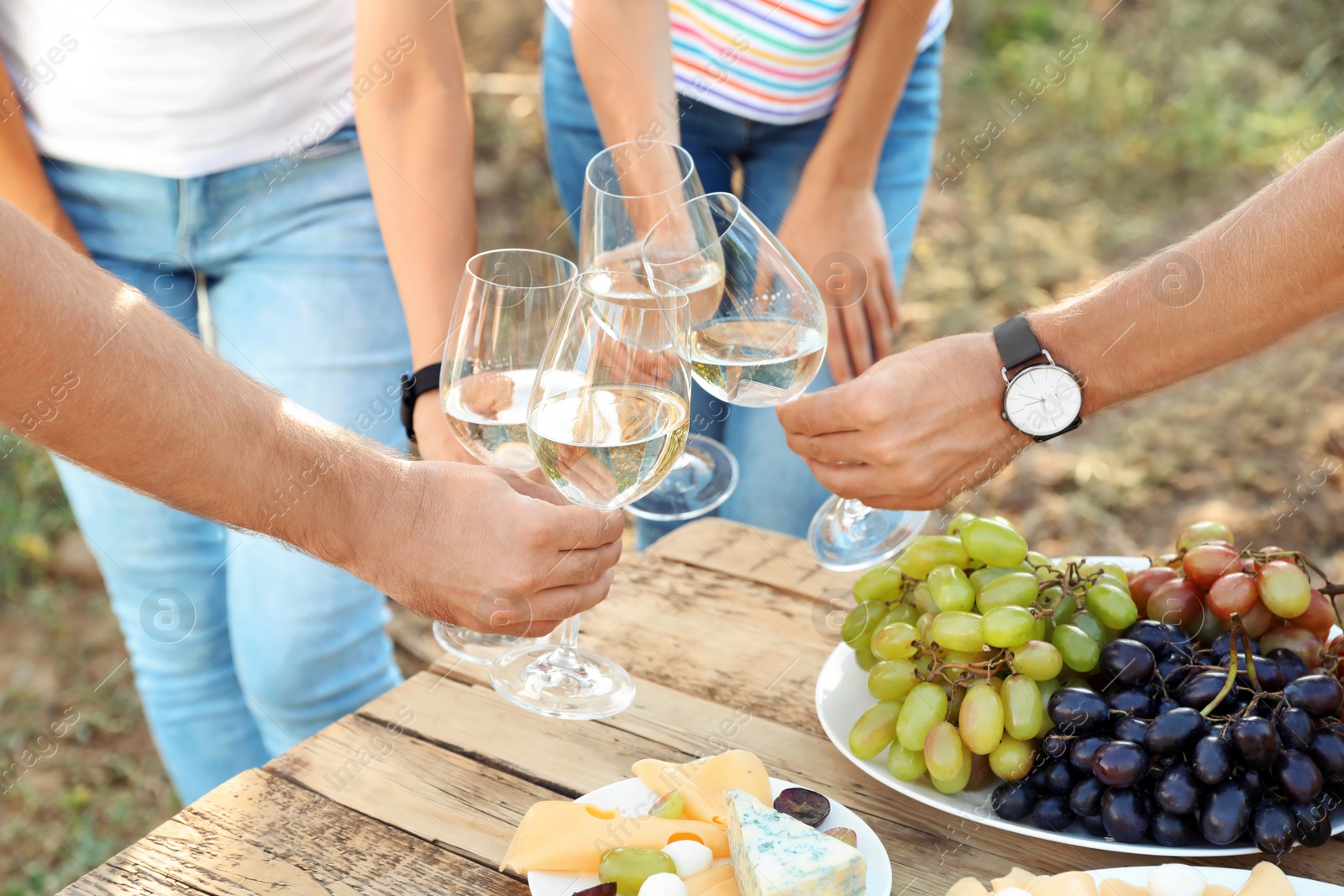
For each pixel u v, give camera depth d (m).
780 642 1.16
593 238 1.32
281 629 1.56
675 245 1.17
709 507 1.46
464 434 1.08
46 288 0.75
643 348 0.88
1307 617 0.90
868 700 1.02
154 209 1.56
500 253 1.15
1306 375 3.25
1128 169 4.06
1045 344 1.07
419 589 0.96
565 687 1.06
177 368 0.83
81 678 2.72
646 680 1.09
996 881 0.75
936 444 1.10
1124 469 3.04
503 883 0.83
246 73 1.48
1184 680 0.85
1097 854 0.85
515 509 0.94
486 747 0.99
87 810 2.38
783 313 1.09
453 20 1.39
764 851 0.74
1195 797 0.79
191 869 0.84
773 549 1.35
